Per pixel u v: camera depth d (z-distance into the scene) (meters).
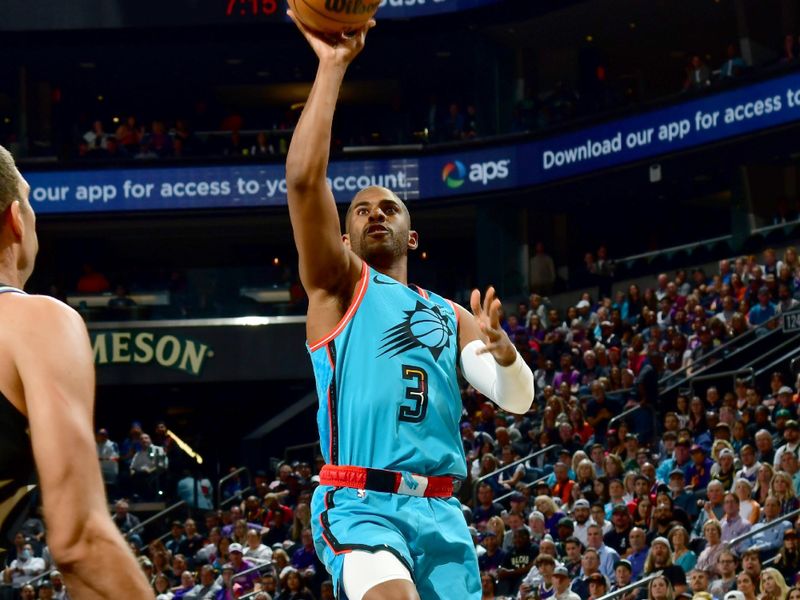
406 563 5.11
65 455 3.10
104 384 37.69
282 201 38.91
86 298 37.75
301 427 35.88
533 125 37.62
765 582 13.90
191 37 39.47
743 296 26.14
